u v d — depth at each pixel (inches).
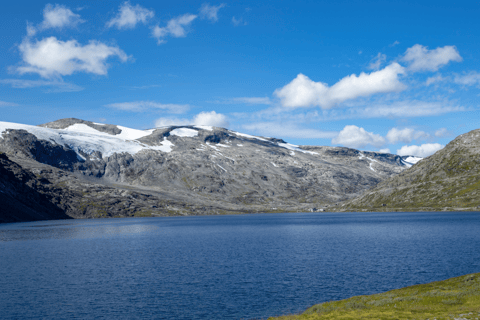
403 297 1653.5
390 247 4111.7
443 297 1581.0
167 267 3134.8
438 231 5821.9
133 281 2588.6
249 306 1934.1
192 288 2347.4
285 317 1590.8
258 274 2753.4
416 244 4288.9
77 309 1947.6
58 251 4343.0
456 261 3034.0
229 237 6053.2
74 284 2519.7
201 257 3700.8
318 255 3671.3
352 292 2153.1
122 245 4970.5
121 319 1777.8
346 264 3085.6
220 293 2208.4
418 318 1327.5
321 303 1881.2
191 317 1780.3
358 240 5039.4
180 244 5012.3
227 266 3134.8
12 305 2032.5
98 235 6673.2
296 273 2758.4
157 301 2068.2
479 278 1868.8
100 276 2785.4
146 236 6432.1
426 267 2819.9
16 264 3395.7
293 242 5027.1
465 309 1387.8
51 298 2165.4
